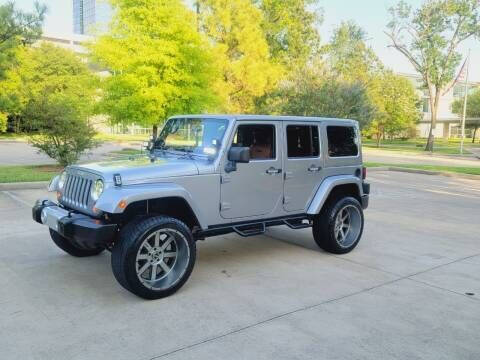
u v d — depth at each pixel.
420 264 5.83
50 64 44.00
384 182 15.29
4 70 13.29
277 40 43.44
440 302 4.53
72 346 3.49
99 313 4.10
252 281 5.04
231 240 6.89
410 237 7.35
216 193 4.95
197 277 5.14
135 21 19.97
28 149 26.97
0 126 42.66
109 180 4.33
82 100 20.88
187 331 3.77
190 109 20.89
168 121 5.80
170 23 20.06
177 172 4.64
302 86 22.25
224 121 5.10
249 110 33.28
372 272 5.45
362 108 21.38
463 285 5.05
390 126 46.78
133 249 4.23
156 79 19.78
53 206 4.95
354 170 6.46
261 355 3.40
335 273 5.38
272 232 7.49
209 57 21.23
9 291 4.59
